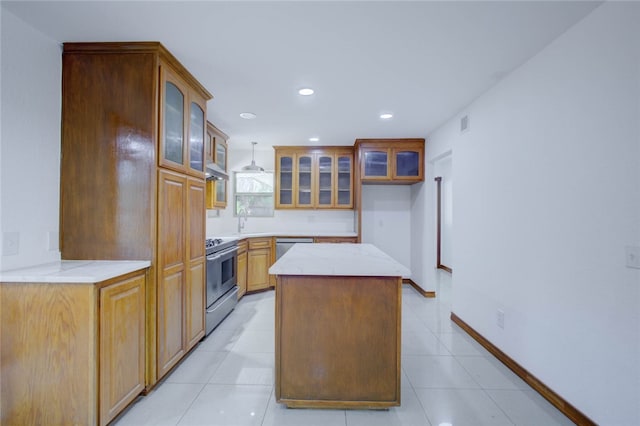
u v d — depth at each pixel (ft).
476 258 9.40
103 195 6.49
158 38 6.29
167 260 6.96
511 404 6.28
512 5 5.24
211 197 13.16
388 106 10.09
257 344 9.06
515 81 7.57
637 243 4.68
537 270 6.79
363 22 5.74
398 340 6.01
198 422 5.68
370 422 5.71
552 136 6.37
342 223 16.89
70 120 6.52
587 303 5.52
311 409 6.10
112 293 5.49
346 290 6.04
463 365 7.88
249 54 6.91
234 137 14.17
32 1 5.14
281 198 15.96
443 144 12.10
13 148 5.61
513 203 7.64
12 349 5.15
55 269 5.58
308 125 12.28
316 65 7.42
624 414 4.88
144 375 6.40
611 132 5.08
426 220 14.29
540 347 6.68
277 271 5.85
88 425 5.08
